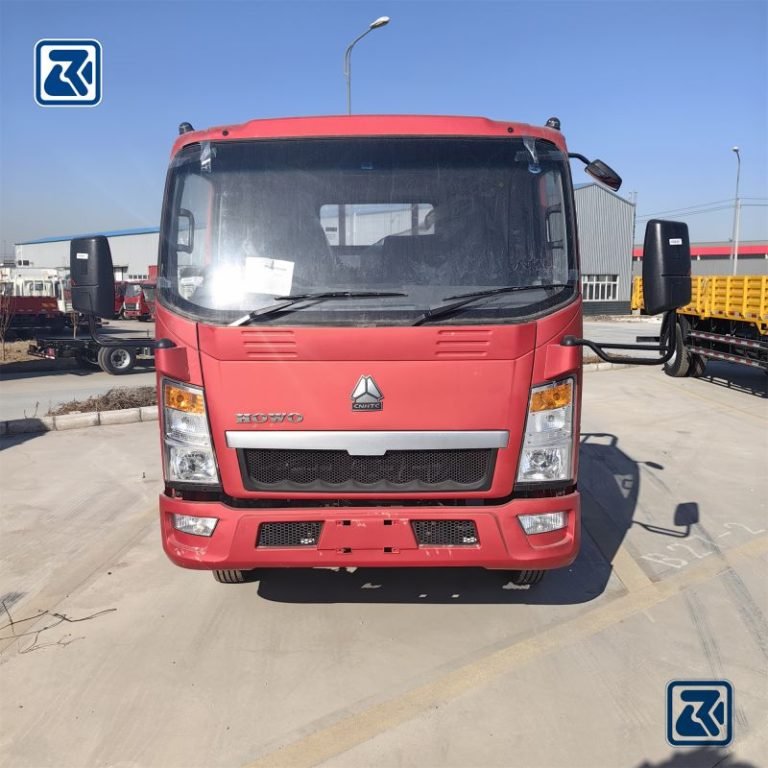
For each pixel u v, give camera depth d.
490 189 3.61
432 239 3.56
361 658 3.63
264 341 3.23
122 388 11.91
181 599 4.27
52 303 23.41
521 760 2.88
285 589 4.39
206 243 3.56
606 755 2.91
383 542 3.33
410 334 3.21
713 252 56.06
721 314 11.78
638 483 6.63
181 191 3.62
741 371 14.16
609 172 4.00
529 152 3.67
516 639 3.82
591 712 3.18
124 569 4.70
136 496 6.21
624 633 3.88
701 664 3.57
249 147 3.65
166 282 3.50
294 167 3.62
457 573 4.62
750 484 6.60
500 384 3.27
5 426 8.67
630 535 5.33
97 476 6.83
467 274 3.51
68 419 9.01
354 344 3.21
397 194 3.58
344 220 3.56
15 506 5.95
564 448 3.40
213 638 3.82
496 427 3.29
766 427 9.05
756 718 3.14
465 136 3.67
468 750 2.94
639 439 8.37
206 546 3.39
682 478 6.79
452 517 3.33
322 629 3.92
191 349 3.32
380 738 3.01
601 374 13.88
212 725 3.10
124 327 28.44
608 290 37.50
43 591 4.38
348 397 3.25
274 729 3.08
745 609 4.16
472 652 3.69
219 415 3.30
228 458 3.32
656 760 2.89
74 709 3.21
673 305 3.52
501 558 3.36
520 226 3.59
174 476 3.41
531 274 3.52
